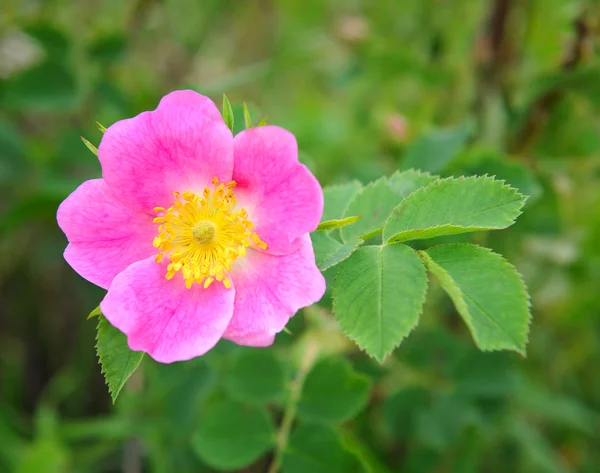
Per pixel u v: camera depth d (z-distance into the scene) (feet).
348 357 0.62
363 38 0.79
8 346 0.87
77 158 0.74
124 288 0.37
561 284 0.80
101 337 0.37
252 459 0.50
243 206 0.39
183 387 0.66
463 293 0.34
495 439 0.73
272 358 0.52
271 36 1.16
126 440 0.73
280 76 1.13
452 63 0.78
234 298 0.38
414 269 0.35
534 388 0.76
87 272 0.38
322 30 1.01
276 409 0.57
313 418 0.50
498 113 0.69
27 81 0.73
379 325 0.33
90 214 0.39
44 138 0.91
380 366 0.62
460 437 0.67
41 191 0.67
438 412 0.62
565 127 0.68
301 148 0.85
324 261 0.37
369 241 0.40
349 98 1.03
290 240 0.37
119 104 0.76
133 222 0.40
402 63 0.77
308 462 0.48
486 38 0.69
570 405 0.77
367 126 0.90
